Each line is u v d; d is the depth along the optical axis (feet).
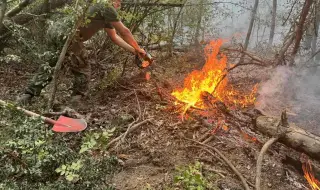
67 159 8.24
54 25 12.87
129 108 13.64
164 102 14.14
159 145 11.33
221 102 13.03
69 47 12.82
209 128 12.42
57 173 8.07
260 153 10.37
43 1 16.05
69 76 15.94
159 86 15.93
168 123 12.66
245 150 11.35
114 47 18.31
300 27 16.93
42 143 8.12
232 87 16.94
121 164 10.07
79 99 14.07
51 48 12.78
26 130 8.29
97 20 12.75
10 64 16.28
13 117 9.23
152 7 18.28
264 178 10.13
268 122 11.70
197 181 8.87
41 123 8.87
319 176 10.41
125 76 16.74
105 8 12.29
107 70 17.34
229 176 10.03
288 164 11.03
